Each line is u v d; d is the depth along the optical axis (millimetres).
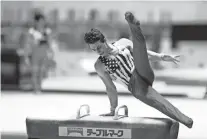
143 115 14773
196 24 24453
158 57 8984
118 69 8461
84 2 25422
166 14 24984
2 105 18172
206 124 12969
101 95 22516
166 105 8227
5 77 25328
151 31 25406
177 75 22391
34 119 8719
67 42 25875
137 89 8320
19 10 25984
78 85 24484
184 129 11984
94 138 8383
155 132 7969
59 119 8562
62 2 25547
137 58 7984
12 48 25281
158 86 22672
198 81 22031
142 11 25156
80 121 8391
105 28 25578
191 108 17141
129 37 24328
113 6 25281
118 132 8195
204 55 24203
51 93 23391
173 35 24906
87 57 24969
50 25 25719
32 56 21688
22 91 24656
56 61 25281
